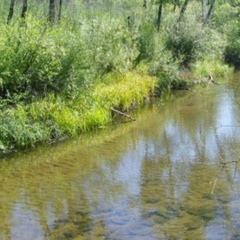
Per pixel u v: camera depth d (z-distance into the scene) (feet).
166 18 90.58
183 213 27.45
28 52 44.62
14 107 42.73
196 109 56.65
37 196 30.45
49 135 42.60
